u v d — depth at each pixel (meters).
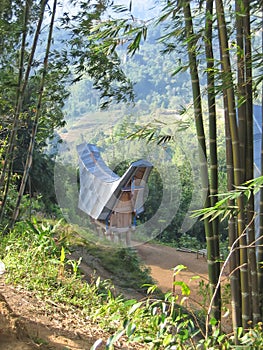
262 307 3.87
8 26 5.08
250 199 3.69
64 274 5.32
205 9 3.70
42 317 3.93
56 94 5.62
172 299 3.00
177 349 2.76
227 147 3.65
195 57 3.66
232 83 3.37
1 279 4.77
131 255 6.94
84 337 3.68
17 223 6.18
